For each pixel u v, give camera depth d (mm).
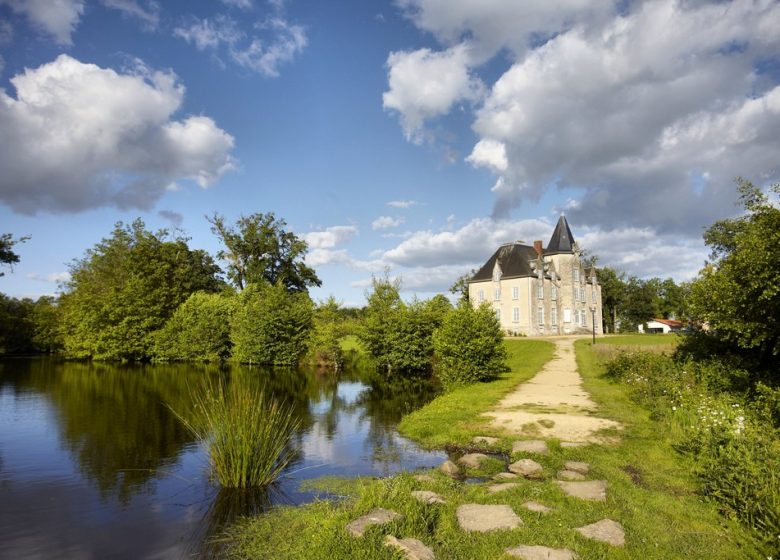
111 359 45312
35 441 13391
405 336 30766
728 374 14781
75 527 7602
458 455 11219
